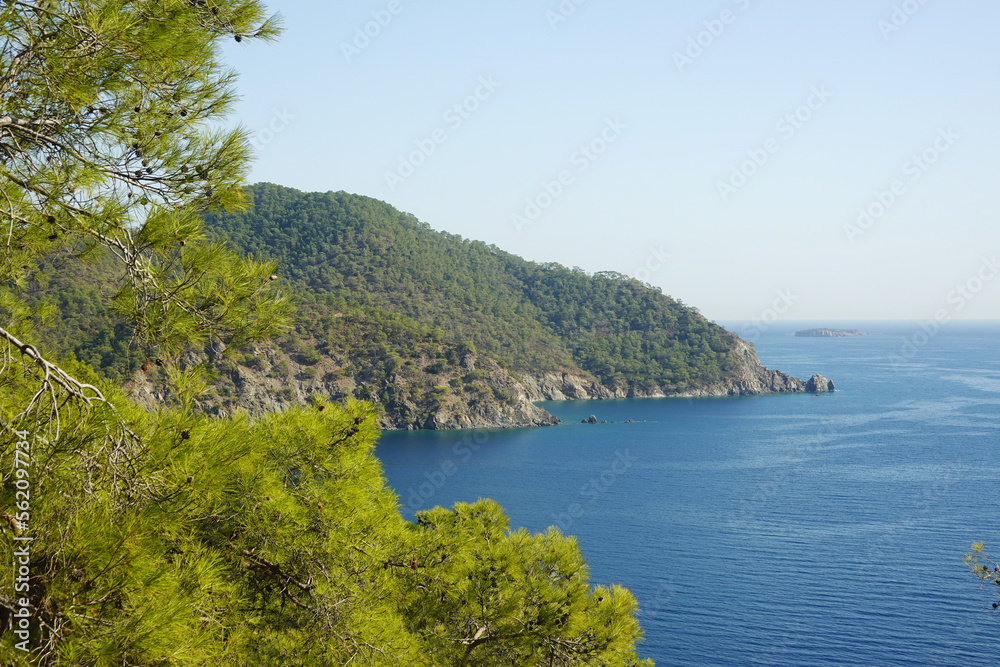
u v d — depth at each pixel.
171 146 4.27
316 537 7.00
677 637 43.22
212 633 4.70
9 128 3.79
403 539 8.51
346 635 6.79
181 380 4.60
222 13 4.43
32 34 3.68
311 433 7.01
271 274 4.78
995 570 10.88
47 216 4.04
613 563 58.47
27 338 4.75
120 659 3.31
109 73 3.95
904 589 51.44
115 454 3.80
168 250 4.41
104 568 3.28
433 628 9.82
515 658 10.41
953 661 39.69
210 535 6.02
